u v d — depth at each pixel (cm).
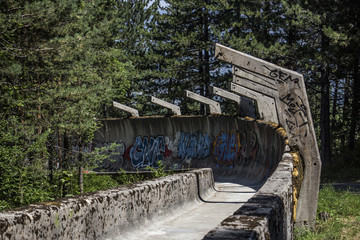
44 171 1253
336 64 2625
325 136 2847
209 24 4031
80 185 1736
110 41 2358
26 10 1173
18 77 1365
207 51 4038
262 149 1644
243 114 2081
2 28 1155
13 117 1259
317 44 2939
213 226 692
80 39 1318
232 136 2123
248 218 286
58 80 1550
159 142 2770
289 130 970
